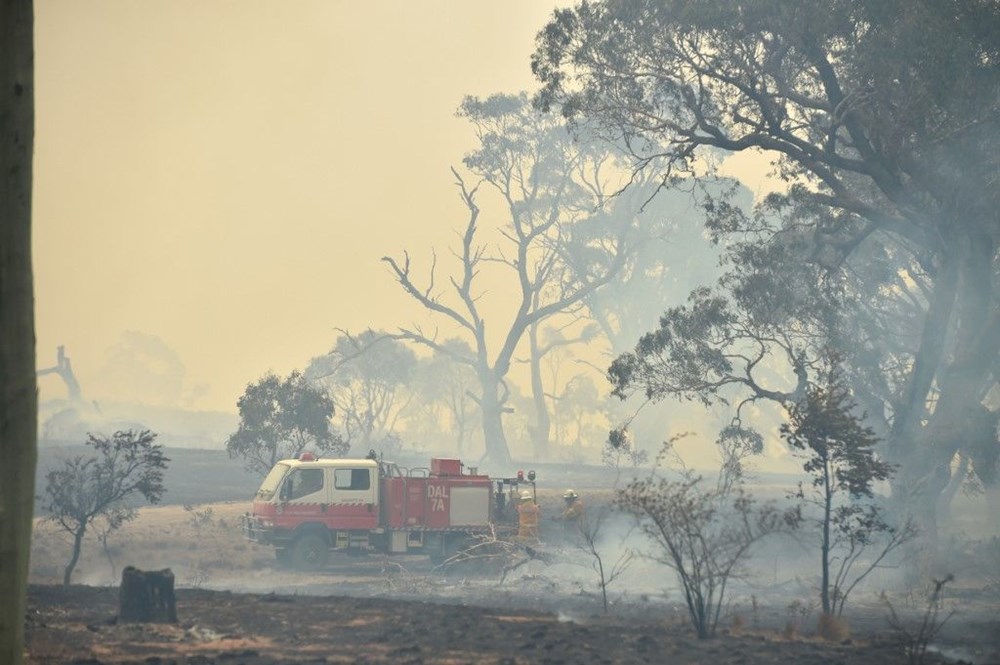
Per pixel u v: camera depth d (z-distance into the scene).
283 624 22.81
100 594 28.80
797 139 65.75
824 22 58.81
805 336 72.75
